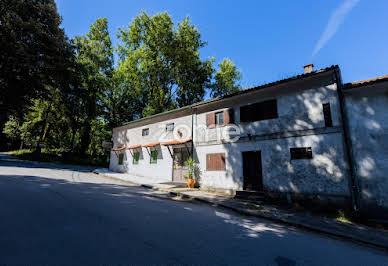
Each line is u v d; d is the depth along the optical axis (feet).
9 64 49.37
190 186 35.42
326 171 24.45
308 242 13.76
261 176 30.12
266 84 29.84
